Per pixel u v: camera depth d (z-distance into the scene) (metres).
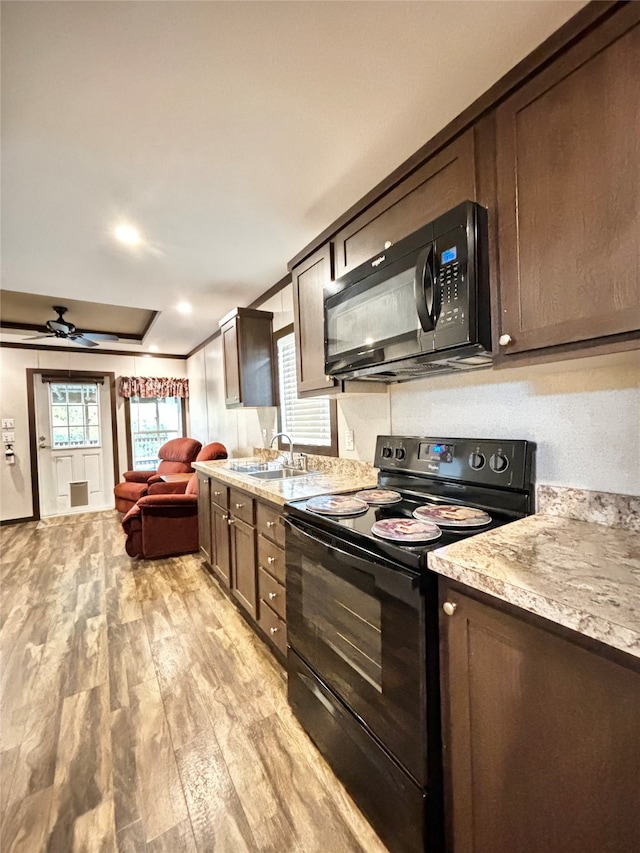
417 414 1.88
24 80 1.17
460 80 1.21
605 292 0.89
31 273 2.72
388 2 0.97
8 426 4.98
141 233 2.18
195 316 4.00
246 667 2.02
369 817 1.23
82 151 1.51
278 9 0.98
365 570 1.20
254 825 1.24
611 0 0.86
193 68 1.15
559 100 0.96
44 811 1.28
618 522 1.18
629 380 1.15
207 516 3.21
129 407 5.79
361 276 1.54
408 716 1.06
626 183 0.85
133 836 1.20
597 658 0.70
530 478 1.36
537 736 0.79
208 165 1.61
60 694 1.83
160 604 2.71
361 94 1.26
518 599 0.79
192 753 1.50
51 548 3.94
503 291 1.10
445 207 1.27
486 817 0.90
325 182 1.74
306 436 3.00
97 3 0.96
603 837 0.70
